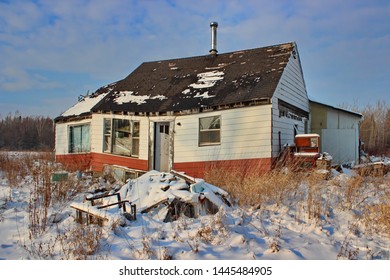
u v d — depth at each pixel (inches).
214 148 457.7
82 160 601.0
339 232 229.0
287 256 179.6
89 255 176.9
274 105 432.5
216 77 539.5
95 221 233.8
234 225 226.2
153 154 507.8
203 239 199.6
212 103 461.4
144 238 198.5
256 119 428.1
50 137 2415.1
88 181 470.6
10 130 2452.0
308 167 391.9
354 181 330.6
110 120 555.5
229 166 442.6
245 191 300.4
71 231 212.5
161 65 662.5
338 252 193.3
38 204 298.0
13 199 324.2
